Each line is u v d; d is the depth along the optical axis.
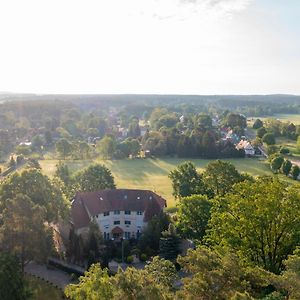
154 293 29.52
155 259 40.38
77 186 104.12
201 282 30.70
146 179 139.62
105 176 107.44
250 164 163.38
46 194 73.12
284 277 31.30
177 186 103.75
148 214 88.81
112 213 89.31
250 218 46.97
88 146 182.12
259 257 47.72
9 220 60.53
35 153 191.12
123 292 29.97
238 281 31.27
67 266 71.25
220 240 51.97
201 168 155.00
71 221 81.50
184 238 78.69
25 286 55.31
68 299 58.62
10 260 50.06
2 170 149.38
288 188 51.34
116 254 77.19
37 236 61.62
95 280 33.81
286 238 46.88
